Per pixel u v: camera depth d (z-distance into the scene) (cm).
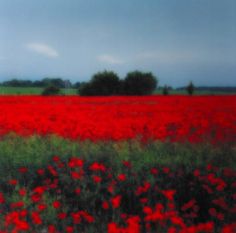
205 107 2162
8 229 675
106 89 3994
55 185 812
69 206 788
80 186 835
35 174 898
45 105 2250
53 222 731
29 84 8575
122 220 743
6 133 1247
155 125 1252
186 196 812
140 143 1053
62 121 1386
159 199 791
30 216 741
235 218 725
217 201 725
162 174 849
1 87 7806
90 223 735
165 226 662
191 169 849
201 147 1000
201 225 592
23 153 986
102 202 788
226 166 870
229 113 1712
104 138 1104
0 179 886
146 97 3312
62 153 965
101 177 852
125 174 830
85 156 938
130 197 796
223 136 1155
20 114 1644
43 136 1187
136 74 4119
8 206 794
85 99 3050
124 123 1302
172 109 2027
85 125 1262
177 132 1145
